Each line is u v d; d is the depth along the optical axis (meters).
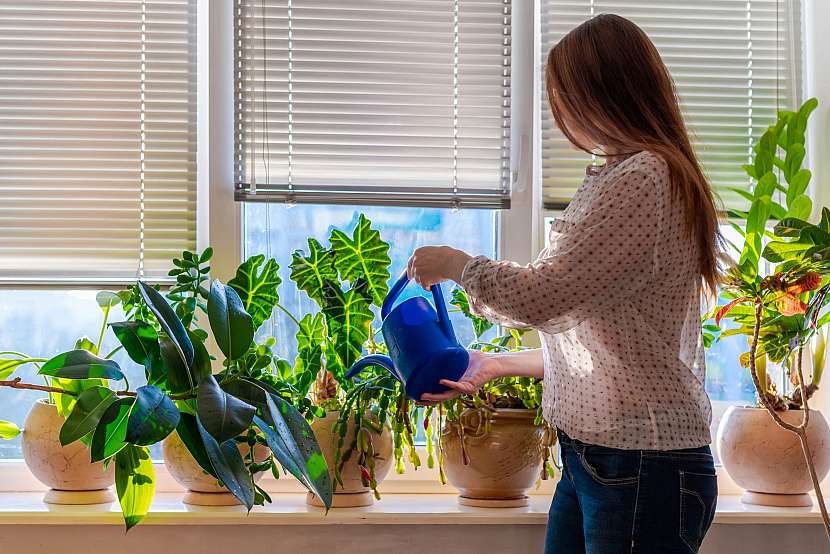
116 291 1.92
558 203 2.02
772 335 1.79
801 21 2.08
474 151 1.98
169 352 1.40
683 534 1.29
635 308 1.30
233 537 1.70
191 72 1.95
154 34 1.94
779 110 2.01
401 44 1.97
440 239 2.02
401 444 1.72
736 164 2.05
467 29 1.98
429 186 1.97
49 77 1.92
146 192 1.94
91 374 1.42
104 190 1.93
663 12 2.04
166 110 1.95
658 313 1.31
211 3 1.94
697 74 2.05
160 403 1.29
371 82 1.96
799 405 1.86
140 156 1.94
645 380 1.31
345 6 1.96
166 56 1.94
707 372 2.07
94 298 1.95
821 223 1.65
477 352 1.63
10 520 1.63
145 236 1.94
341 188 1.95
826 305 1.94
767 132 1.88
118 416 1.34
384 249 1.81
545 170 2.02
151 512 1.64
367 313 1.76
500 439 1.69
